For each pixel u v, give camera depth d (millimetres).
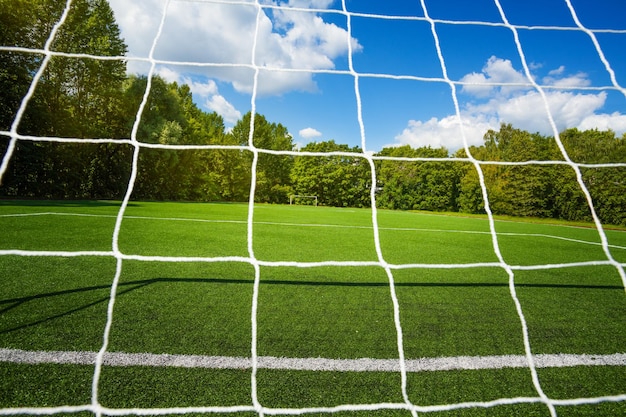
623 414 1394
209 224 7008
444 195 23531
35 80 1998
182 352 1719
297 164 29438
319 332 2033
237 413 1316
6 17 12445
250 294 2639
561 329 2225
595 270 4012
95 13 14992
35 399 1328
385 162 25984
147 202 14086
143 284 2734
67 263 3193
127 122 16953
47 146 13484
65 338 1790
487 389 1540
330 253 4633
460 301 2705
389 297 2725
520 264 4484
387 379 1578
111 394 1384
